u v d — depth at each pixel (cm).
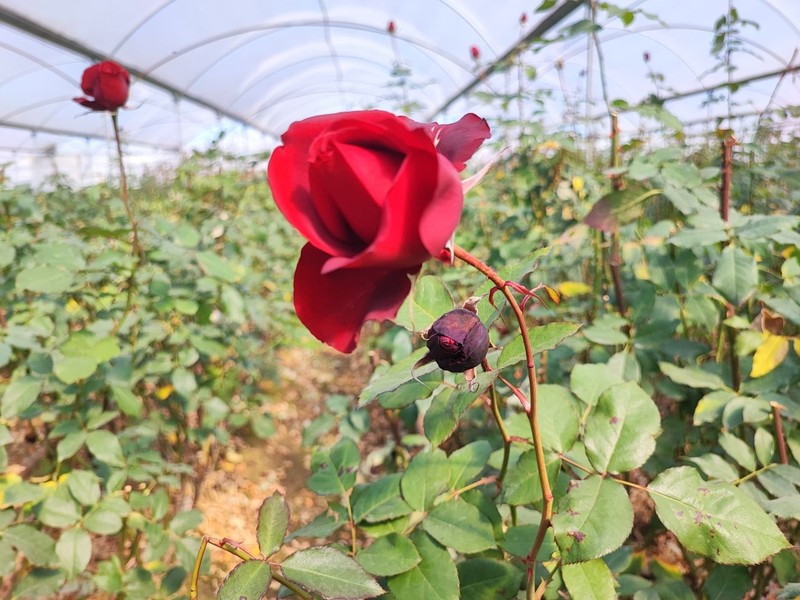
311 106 581
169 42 296
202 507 88
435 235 18
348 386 130
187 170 156
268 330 121
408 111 142
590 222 49
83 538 46
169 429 71
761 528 27
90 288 68
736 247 44
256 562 25
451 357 23
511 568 34
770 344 43
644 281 58
